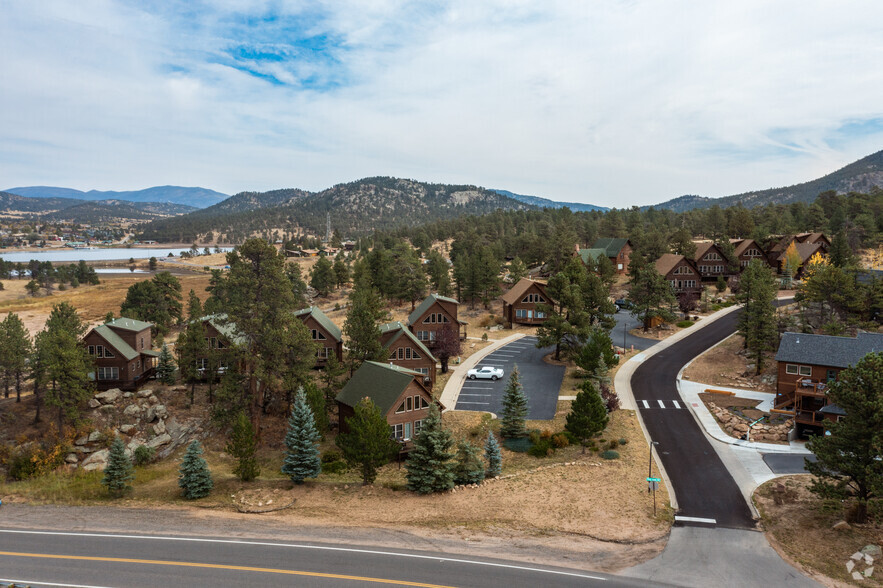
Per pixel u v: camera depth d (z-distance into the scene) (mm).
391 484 41031
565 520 33844
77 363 51875
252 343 54219
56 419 55219
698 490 38719
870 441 29766
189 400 59719
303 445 41562
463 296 110188
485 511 35250
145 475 45750
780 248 117562
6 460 47500
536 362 73750
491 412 56688
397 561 27859
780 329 71000
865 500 31188
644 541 31141
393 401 48062
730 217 158875
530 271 142875
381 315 77125
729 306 97312
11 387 66062
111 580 25469
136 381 61562
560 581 26250
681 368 68438
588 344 63562
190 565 26969
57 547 28859
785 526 32938
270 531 31406
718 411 54156
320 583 25406
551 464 44375
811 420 48062
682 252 119750
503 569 27297
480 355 77562
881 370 30312
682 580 26719
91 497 38156
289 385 52312
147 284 99062
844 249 96500
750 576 27250
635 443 48156
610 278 108188
